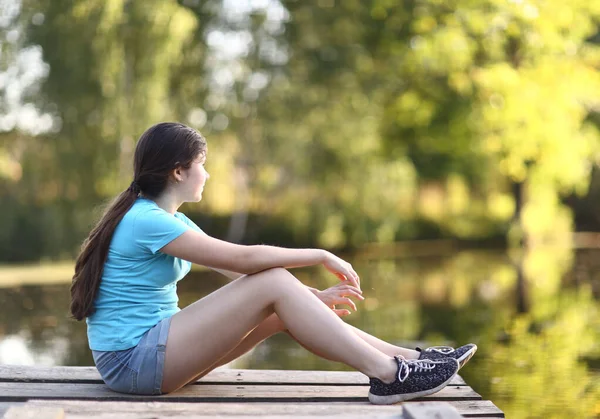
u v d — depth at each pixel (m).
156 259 2.96
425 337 7.37
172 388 3.01
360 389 3.36
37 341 7.50
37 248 15.38
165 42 14.13
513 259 15.45
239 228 18.14
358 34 17.27
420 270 13.76
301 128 16.92
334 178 17.34
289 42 16.75
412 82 18.77
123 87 14.01
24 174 14.73
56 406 2.64
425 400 3.19
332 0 17.16
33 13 13.88
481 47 17.89
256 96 16.48
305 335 2.94
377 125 18.11
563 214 20.11
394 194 18.25
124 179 14.21
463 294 10.48
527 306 9.27
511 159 17.94
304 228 17.98
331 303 3.19
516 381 5.50
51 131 14.16
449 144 19.47
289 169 17.73
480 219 20.77
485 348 6.75
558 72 17.41
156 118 14.27
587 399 5.00
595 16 17.69
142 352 2.92
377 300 10.01
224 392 3.22
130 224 2.94
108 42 13.77
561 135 17.47
